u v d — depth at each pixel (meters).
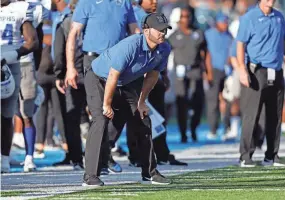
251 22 36.19
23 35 33.94
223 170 34.97
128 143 37.19
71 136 36.66
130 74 28.72
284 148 48.75
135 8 35.84
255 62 36.41
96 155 29.25
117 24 31.47
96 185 29.31
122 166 37.59
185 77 55.81
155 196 26.44
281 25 36.44
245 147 36.94
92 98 29.22
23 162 38.62
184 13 55.22
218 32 57.28
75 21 31.70
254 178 31.53
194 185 29.36
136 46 28.20
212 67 57.38
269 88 36.62
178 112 56.03
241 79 36.22
